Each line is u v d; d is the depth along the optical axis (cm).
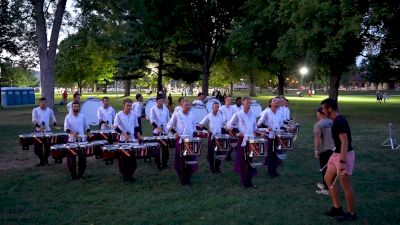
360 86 12912
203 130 1120
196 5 3606
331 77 2878
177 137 949
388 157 1271
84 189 895
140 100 1541
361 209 746
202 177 1024
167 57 4531
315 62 2798
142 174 1058
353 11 2155
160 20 3678
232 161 1245
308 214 722
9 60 4012
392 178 988
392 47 2570
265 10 2858
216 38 3791
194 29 3738
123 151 907
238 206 770
